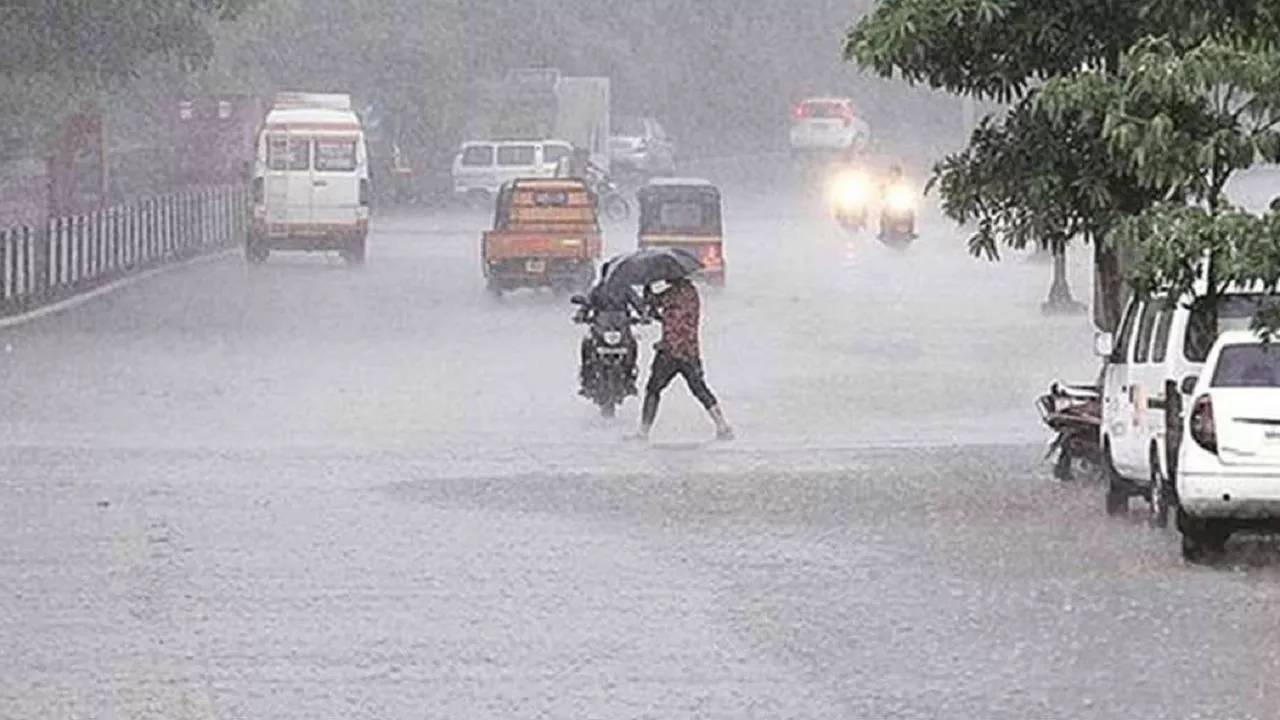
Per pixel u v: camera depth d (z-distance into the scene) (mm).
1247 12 41719
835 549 38719
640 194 107500
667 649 30109
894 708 26484
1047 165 47625
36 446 53719
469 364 74500
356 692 27531
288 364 74000
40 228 98188
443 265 123000
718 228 105688
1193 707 26484
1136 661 29172
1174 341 40000
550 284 100875
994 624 31844
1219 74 41531
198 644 30656
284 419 59500
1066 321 91438
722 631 31406
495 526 41469
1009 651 29875
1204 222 39031
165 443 54406
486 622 32188
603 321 59969
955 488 46656
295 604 33688
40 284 95688
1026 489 46562
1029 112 47844
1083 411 47250
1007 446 54250
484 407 62500
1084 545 39188
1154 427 40250
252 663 29328
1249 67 41500
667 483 47438
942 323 90562
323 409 61812
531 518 42406
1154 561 37469
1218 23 42250
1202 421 36594
